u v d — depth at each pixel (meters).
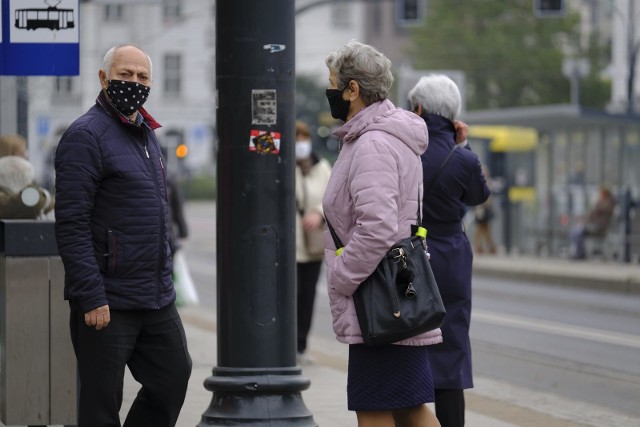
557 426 22.97
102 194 14.94
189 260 85.81
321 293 56.16
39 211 19.75
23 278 17.42
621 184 72.44
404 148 14.18
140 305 15.02
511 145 82.75
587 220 73.00
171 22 126.88
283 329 18.33
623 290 56.69
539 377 30.59
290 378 18.30
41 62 18.53
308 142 30.09
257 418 17.97
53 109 29.56
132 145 15.13
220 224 18.36
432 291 14.12
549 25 169.75
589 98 168.62
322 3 77.50
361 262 13.81
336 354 33.97
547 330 40.59
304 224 29.95
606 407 26.12
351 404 14.48
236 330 18.20
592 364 32.75
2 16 18.44
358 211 13.84
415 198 14.34
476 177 17.58
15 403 17.48
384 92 14.48
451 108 17.69
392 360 14.29
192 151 193.62
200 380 27.06
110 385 15.08
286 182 18.36
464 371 17.39
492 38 169.75
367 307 13.93
